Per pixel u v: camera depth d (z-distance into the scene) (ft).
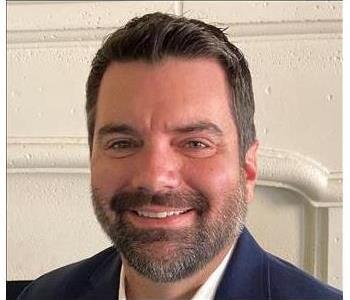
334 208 2.85
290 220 2.89
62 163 2.99
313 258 2.86
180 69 2.15
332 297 2.34
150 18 2.26
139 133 2.16
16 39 3.01
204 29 2.22
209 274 2.30
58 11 2.99
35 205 3.07
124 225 2.27
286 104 2.88
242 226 2.34
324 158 2.86
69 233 3.05
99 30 2.98
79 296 2.62
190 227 2.23
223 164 2.21
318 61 2.87
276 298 2.25
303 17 2.85
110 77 2.23
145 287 2.39
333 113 2.86
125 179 2.23
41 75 3.02
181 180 2.19
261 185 2.90
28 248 3.08
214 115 2.18
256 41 2.89
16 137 3.01
